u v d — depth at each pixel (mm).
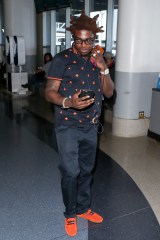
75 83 1921
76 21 1823
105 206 2586
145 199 2713
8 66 8984
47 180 3066
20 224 2305
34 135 4609
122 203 2639
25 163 3512
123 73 4277
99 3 7039
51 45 9242
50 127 5062
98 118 2053
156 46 4270
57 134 1996
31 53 9195
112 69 4930
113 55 5984
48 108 6531
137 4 3977
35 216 2414
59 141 1986
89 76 1938
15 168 3365
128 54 4180
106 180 3082
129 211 2512
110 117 5320
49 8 8367
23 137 4504
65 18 8328
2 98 7645
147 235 2197
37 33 9250
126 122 4441
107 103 5137
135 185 2982
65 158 1970
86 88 1935
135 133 4512
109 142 4262
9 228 2254
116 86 4410
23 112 6141
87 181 2229
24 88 8242
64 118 1961
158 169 3379
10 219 2369
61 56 1900
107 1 6656
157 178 3150
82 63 1917
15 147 4055
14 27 8742
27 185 2953
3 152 3863
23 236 2160
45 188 2891
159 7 4109
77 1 7660
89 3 7316
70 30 1852
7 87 8828
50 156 3748
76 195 2154
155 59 4320
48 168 3373
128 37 4117
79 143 2033
